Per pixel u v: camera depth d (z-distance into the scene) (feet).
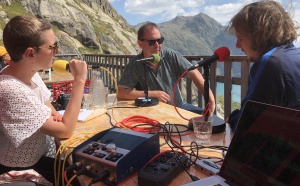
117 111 7.36
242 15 4.96
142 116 6.51
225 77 12.44
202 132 5.19
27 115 4.99
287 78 4.40
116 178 3.72
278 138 3.17
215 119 6.00
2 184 4.53
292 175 2.89
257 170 3.26
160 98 8.87
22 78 5.65
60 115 6.24
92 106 7.41
